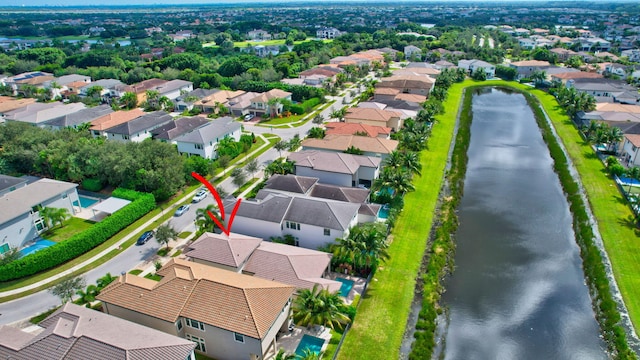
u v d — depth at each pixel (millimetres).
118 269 54438
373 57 196000
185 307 40781
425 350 42656
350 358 41531
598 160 87812
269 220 56750
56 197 65562
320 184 67688
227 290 41250
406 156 74312
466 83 165750
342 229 54125
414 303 49781
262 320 39062
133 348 34719
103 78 165750
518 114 126000
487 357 43062
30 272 53281
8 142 85000
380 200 68438
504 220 68000
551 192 77375
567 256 59062
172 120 100500
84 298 46562
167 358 34938
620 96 125062
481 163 90250
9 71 177750
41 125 103750
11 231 58375
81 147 79188
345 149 79750
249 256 50562
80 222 66875
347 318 43469
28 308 47844
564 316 48375
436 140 99812
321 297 43250
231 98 130625
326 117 118000
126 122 99125
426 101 120812
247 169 78938
